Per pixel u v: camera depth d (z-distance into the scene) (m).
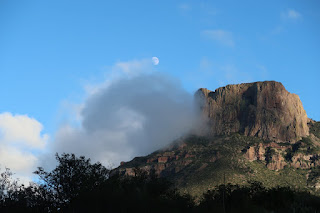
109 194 44.19
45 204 54.28
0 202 52.22
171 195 55.16
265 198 53.03
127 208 43.06
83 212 44.59
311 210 45.59
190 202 52.72
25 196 54.22
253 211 43.41
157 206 43.56
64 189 55.62
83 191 49.66
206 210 42.72
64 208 53.03
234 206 44.28
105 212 43.12
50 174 56.41
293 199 51.56
